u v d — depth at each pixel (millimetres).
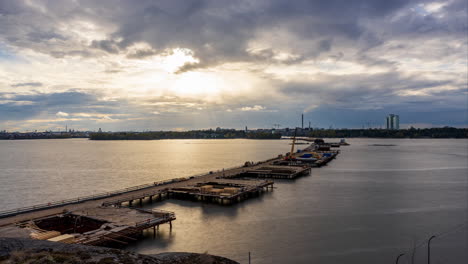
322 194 72188
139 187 73375
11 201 71750
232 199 66250
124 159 180875
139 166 143250
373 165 132375
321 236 44906
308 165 123812
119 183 95125
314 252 39656
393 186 81750
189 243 41844
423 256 38469
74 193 80188
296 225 49375
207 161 169500
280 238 44125
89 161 167250
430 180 90938
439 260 37531
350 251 40062
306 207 60125
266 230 47281
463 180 90250
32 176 109688
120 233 38906
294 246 41406
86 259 16875
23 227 38688
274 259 37781
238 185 75188
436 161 147875
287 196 69875
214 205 61344
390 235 45281
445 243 42188
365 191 75438
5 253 17078
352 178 95938
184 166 143625
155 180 101062
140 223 41938
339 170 115688
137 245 40594
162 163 157375
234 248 40656
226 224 49781
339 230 47406
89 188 86812
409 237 44531
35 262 15695
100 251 18344
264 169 106562
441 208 58875
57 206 51250
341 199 66938
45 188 86812
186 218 52719
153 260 18328
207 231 46469
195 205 61344
